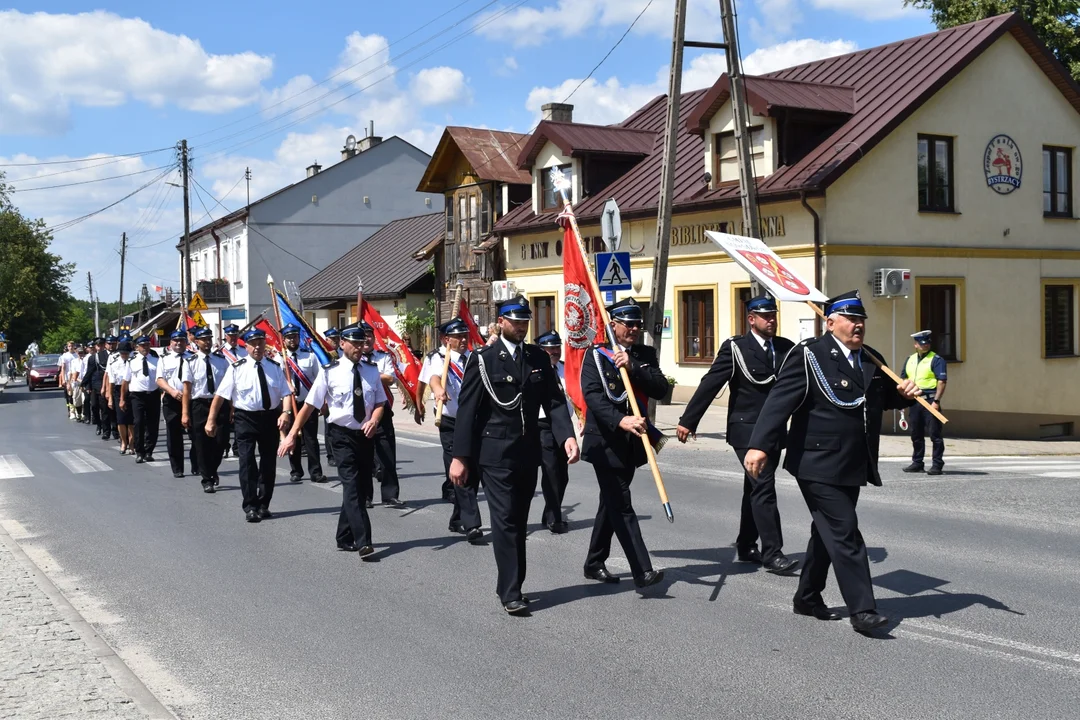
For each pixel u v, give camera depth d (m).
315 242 52.53
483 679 5.55
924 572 7.83
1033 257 23.42
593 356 7.46
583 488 12.78
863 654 5.83
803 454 6.29
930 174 22.02
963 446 18.11
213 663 5.94
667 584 7.61
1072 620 6.48
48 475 15.02
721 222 22.89
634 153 27.84
